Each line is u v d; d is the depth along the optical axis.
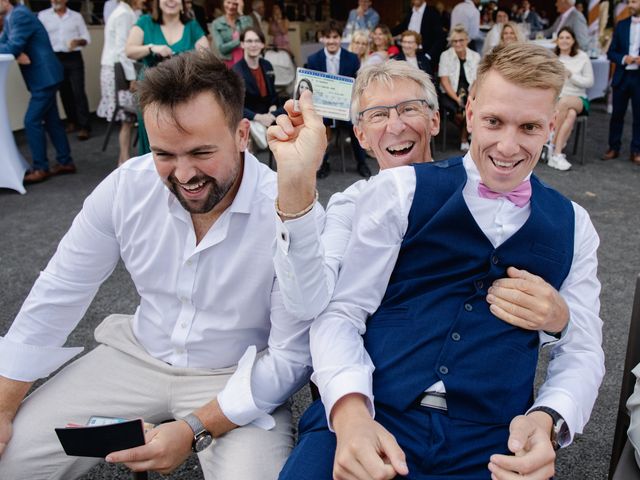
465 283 1.18
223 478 1.23
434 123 1.72
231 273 1.31
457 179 1.22
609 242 3.75
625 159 5.88
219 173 1.19
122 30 5.12
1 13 4.95
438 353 1.14
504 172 1.14
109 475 1.85
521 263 1.18
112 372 1.45
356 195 1.44
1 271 3.43
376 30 6.24
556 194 1.26
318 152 1.07
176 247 1.33
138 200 1.33
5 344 1.37
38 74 5.01
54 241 3.88
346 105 1.46
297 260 1.12
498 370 1.13
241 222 1.30
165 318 1.41
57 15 6.59
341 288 1.24
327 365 1.14
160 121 1.13
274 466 1.24
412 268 1.22
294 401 2.25
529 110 1.08
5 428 1.33
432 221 1.19
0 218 4.34
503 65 1.09
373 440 1.03
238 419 1.27
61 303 1.42
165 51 4.43
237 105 1.20
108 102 6.12
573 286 1.22
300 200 1.08
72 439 1.13
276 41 8.11
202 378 1.41
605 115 8.19
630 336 1.37
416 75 1.65
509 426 1.10
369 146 1.74
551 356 1.27
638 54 5.53
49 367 1.42
